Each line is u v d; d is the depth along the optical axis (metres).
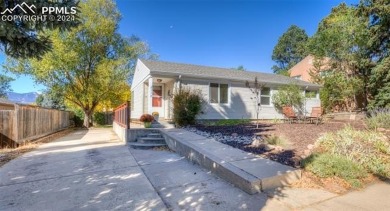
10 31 2.56
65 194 3.68
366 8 15.68
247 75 14.98
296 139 6.83
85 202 3.37
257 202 3.31
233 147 6.03
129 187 3.97
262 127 9.83
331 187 3.81
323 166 4.25
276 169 4.22
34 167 5.34
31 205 3.28
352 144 5.51
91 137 11.41
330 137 6.04
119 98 20.47
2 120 8.22
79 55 17.97
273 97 14.82
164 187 3.96
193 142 6.64
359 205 3.21
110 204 3.30
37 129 10.52
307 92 16.53
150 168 5.18
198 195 3.60
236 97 13.46
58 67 16.64
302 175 4.21
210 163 4.88
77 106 20.84
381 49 16.02
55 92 17.78
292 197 3.47
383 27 14.96
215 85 12.89
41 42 2.98
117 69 18.48
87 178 4.49
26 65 16.64
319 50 19.34
